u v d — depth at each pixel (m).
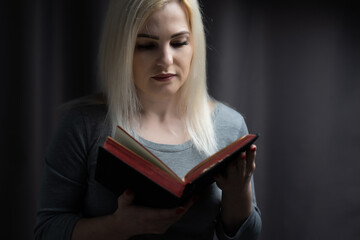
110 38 0.97
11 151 1.56
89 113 0.99
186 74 0.99
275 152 1.79
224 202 0.99
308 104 1.78
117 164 0.72
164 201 0.76
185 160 1.00
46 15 1.55
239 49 1.72
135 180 0.74
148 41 0.93
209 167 0.77
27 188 1.59
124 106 1.00
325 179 1.82
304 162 1.81
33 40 1.54
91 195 0.97
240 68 1.72
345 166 1.83
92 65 1.59
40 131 1.58
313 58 1.76
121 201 0.83
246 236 1.02
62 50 1.57
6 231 1.58
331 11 1.75
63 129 0.98
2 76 1.52
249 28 1.72
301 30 1.74
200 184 0.81
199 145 1.01
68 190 0.96
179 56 0.95
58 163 0.96
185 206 0.82
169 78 0.95
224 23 1.69
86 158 0.97
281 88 1.76
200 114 1.05
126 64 0.95
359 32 1.77
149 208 0.82
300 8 1.73
